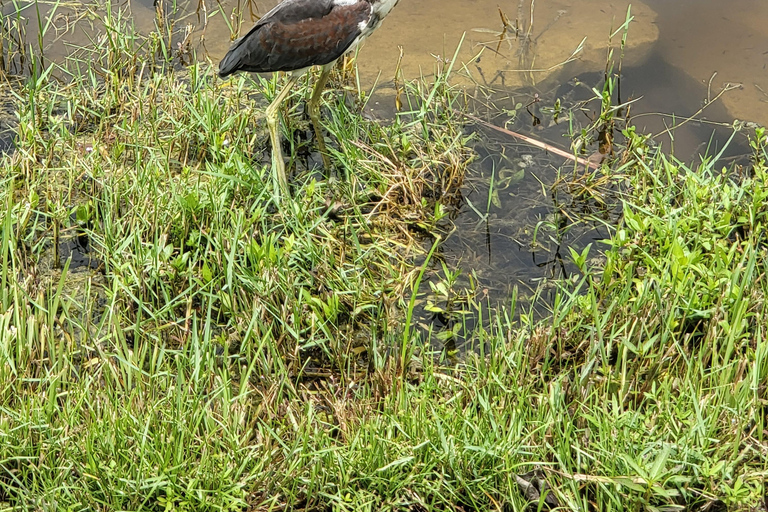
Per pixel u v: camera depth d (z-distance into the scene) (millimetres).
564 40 12828
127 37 12375
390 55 12617
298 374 7859
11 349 7609
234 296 8352
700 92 11914
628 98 11867
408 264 9273
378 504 6637
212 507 6355
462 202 10203
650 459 6555
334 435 7375
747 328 8039
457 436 6824
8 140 11039
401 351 8203
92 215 9664
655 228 8664
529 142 11094
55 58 12508
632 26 13023
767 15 13391
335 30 9953
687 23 13289
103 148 10477
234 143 10641
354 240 8984
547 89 12125
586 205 10125
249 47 10109
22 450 6668
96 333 8148
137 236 8680
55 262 9172
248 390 7707
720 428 6852
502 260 9422
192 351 7820
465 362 8156
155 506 6535
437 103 11383
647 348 7441
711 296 7980
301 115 11508
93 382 7496
